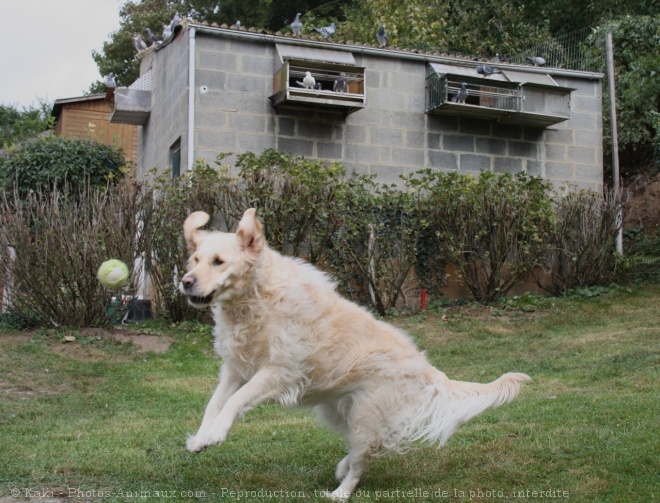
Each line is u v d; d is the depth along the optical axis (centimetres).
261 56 1369
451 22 2456
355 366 480
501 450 554
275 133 1372
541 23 2477
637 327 1134
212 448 590
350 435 484
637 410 642
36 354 997
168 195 1215
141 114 1678
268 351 470
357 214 1302
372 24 2286
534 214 1371
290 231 1257
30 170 1669
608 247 1472
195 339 1130
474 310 1333
